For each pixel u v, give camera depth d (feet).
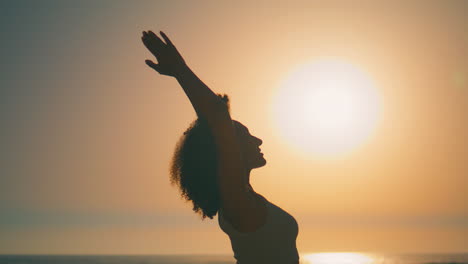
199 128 10.47
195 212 10.68
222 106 9.11
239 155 9.20
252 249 9.78
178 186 10.59
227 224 10.07
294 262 9.88
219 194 10.30
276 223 9.81
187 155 10.43
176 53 9.15
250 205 9.45
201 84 9.14
